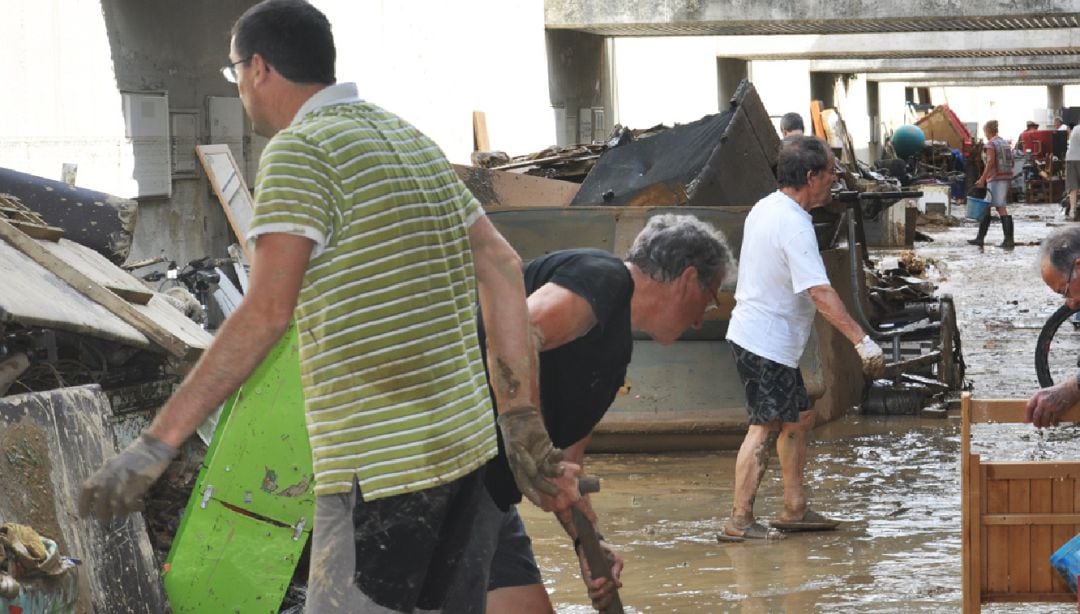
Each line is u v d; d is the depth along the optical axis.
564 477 3.98
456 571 3.81
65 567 4.76
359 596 3.65
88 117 13.09
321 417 3.63
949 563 7.30
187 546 5.85
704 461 10.23
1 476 5.08
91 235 8.16
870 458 10.17
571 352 4.33
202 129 15.27
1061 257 5.45
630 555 7.62
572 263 4.37
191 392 3.44
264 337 3.45
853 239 11.62
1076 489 4.78
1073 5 23.50
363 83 18.12
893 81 58.41
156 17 14.28
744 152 11.05
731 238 10.14
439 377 3.66
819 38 36.22
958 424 11.40
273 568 5.80
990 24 26.75
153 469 3.43
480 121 22.39
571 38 27.95
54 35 12.57
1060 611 6.40
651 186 10.65
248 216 15.52
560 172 13.71
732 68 39.00
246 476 5.84
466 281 3.84
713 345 10.63
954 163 50.91
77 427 5.67
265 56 3.70
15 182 8.19
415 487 3.59
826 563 7.35
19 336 6.30
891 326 13.30
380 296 3.57
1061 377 13.40
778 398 7.75
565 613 6.52
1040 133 55.09
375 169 3.60
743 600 6.65
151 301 7.65
